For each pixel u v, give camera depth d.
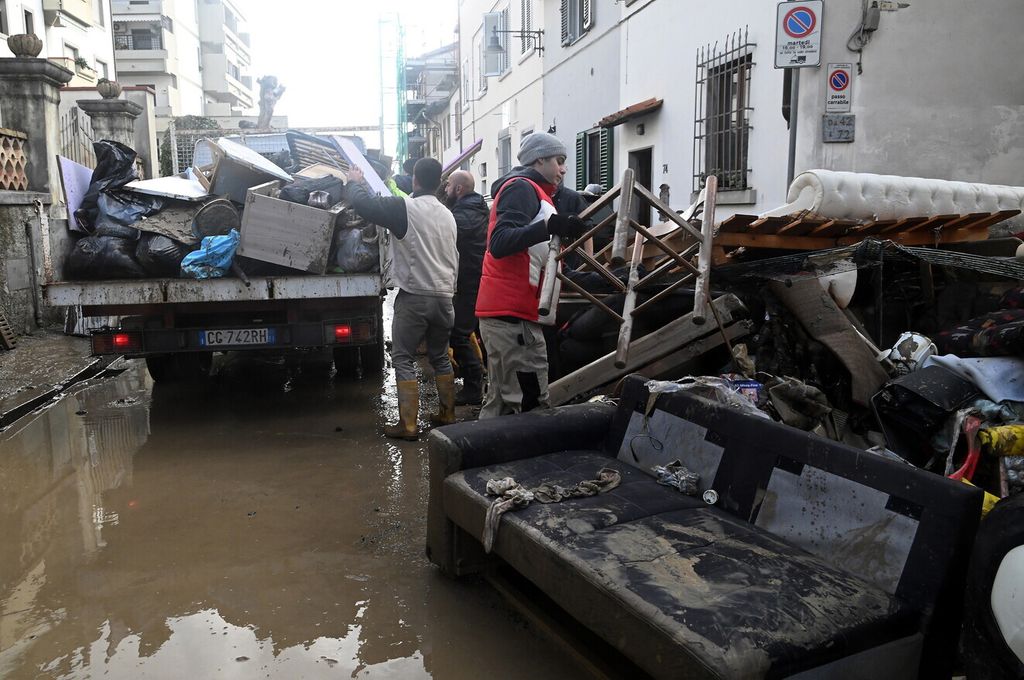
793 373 4.29
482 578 3.46
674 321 4.54
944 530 2.18
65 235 6.12
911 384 3.47
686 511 2.89
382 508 4.27
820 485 2.58
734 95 10.16
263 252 5.97
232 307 6.25
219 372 8.15
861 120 8.27
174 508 4.27
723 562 2.41
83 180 6.55
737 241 4.92
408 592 3.32
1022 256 4.78
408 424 5.57
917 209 5.69
